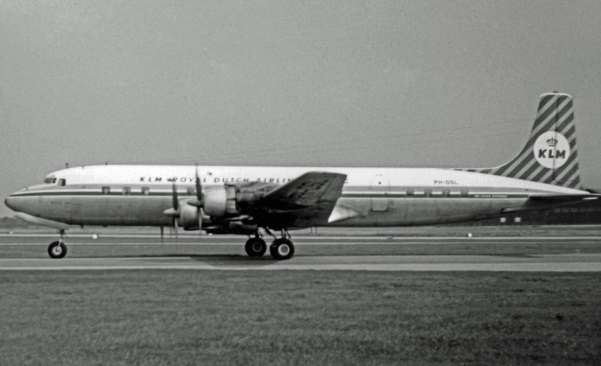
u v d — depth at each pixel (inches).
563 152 1835.6
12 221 4325.8
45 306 829.2
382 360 597.3
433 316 784.9
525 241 2315.5
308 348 634.8
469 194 1726.1
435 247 1950.1
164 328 709.9
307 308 828.0
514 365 583.8
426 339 672.4
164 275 1125.7
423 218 1720.0
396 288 995.9
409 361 594.2
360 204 1675.7
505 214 1782.7
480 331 707.4
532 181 1818.4
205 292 944.9
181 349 627.2
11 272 1155.3
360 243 2170.3
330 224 1668.3
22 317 762.2
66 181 1576.0
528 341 665.6
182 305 841.5
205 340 660.7
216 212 1390.3
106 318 759.1
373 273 1178.0
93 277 1093.1
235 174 1610.5
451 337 680.4
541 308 837.8
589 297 923.4
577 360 599.5
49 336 671.1
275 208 1390.3
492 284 1043.3
